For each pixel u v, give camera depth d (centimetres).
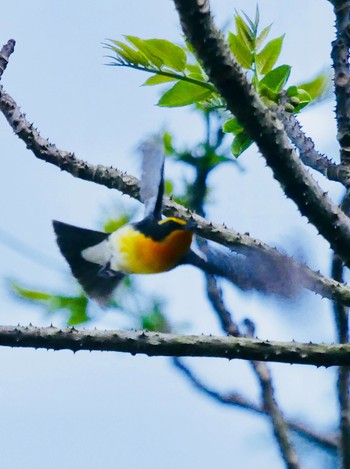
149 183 855
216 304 1094
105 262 887
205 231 1038
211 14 796
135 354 893
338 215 898
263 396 1080
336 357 896
